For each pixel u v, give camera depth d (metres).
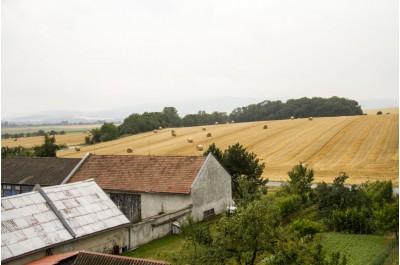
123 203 37.66
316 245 15.48
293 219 34.53
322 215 34.09
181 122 160.75
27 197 26.31
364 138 72.56
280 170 58.59
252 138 82.38
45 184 43.53
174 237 31.08
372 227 30.83
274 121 104.50
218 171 38.31
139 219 36.50
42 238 23.81
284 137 80.50
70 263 21.52
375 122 85.12
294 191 39.56
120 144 92.25
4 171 48.12
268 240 15.41
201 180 35.81
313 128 86.31
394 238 28.22
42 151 66.00
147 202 36.34
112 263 19.91
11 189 46.38
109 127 113.00
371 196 36.75
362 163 58.50
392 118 88.19
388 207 28.45
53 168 46.06
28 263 22.66
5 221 23.77
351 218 31.33
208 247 16.05
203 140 84.19
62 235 24.67
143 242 29.56
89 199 28.73
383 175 51.53
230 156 40.34
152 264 19.27
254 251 15.50
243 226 15.23
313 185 48.06
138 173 38.75
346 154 64.19
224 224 15.70
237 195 40.97
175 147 78.25
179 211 33.12
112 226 27.17
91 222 26.67
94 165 42.78
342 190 34.47
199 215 35.16
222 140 82.50
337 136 76.25
